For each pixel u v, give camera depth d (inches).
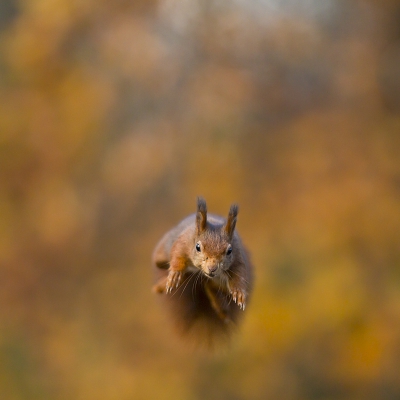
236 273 470.9
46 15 1428.4
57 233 1445.6
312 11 1457.9
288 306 1144.8
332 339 1157.1
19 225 1444.4
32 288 1406.3
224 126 1392.7
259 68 1427.2
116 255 1464.1
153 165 1486.2
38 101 1454.2
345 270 1163.9
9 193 1456.7
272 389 1181.7
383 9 1395.2
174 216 1445.6
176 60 1459.2
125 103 1515.7
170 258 484.7
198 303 502.0
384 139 1293.1
